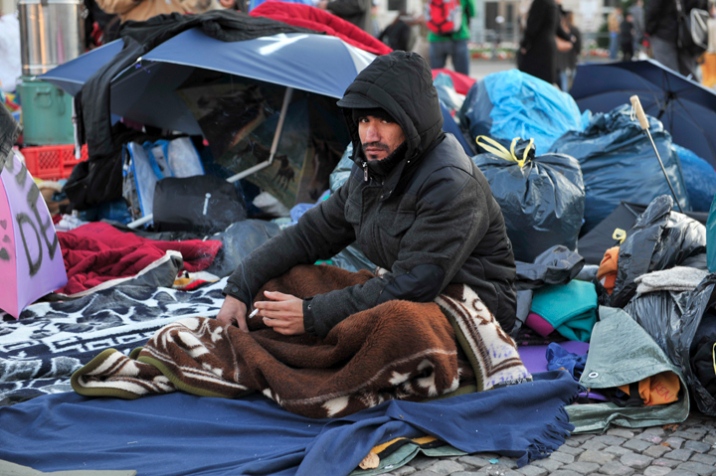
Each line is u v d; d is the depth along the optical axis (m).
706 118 6.34
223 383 3.35
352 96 3.20
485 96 6.15
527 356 3.99
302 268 3.73
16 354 3.79
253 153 6.23
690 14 9.97
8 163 4.34
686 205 5.34
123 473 2.71
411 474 2.90
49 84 7.62
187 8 7.76
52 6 7.59
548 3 10.54
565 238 4.66
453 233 3.21
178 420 3.11
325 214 3.70
